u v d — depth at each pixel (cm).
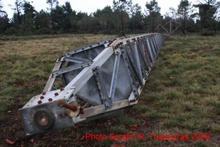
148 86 698
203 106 514
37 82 858
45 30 6731
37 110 246
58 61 558
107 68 430
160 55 1349
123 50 445
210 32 4459
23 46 2728
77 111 256
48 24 7812
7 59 1539
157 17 6116
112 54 435
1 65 1278
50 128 247
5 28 6800
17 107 602
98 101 394
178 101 555
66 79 548
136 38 628
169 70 884
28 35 6094
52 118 244
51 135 422
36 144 396
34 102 261
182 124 435
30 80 904
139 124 449
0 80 905
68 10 8606
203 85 689
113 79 403
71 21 7644
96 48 599
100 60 377
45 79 910
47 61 1341
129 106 434
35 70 1053
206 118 458
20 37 5231
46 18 7794
